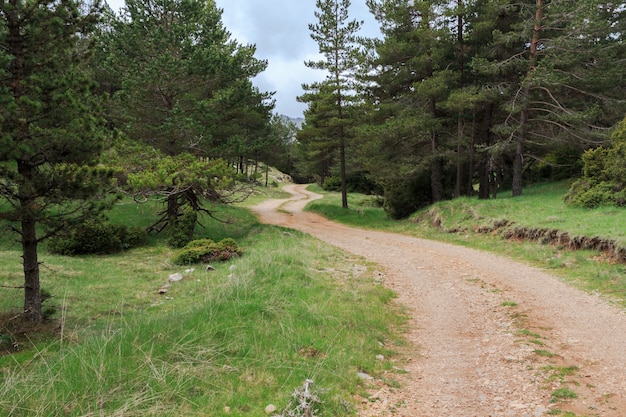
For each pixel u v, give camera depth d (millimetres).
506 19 25625
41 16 8852
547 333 8008
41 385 4938
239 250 16969
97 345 6152
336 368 6160
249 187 22531
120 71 21453
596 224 14875
